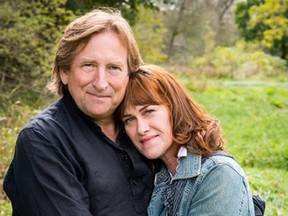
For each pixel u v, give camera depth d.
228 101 17.78
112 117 2.71
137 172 2.67
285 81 25.61
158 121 2.64
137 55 2.64
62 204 2.36
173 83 2.69
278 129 13.34
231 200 2.44
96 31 2.47
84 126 2.59
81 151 2.51
